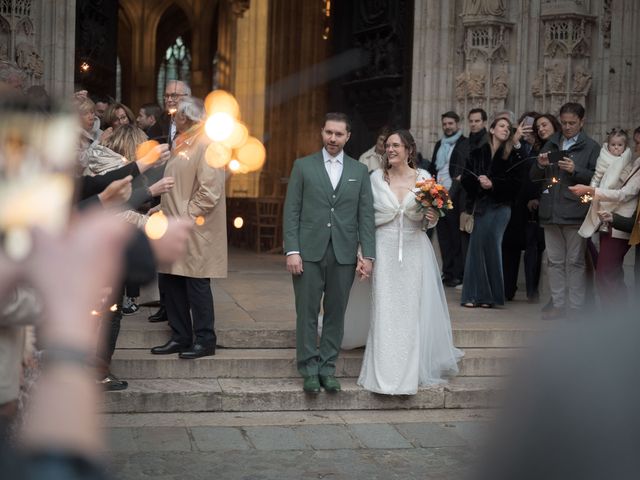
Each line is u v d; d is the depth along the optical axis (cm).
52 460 131
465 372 735
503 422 69
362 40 1427
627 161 805
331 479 514
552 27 1207
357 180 672
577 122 861
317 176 667
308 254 666
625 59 1143
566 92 1195
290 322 779
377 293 680
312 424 635
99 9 1307
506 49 1233
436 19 1258
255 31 2359
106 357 633
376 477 521
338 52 1491
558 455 67
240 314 830
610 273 809
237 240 1748
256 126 2345
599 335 70
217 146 659
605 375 68
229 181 2247
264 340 738
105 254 140
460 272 1091
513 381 70
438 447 584
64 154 152
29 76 1139
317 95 2075
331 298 675
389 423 642
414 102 1268
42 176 145
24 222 139
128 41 4059
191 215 670
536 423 68
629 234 802
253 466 535
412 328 676
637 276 814
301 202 673
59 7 1159
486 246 917
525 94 1226
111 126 820
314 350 676
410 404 682
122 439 582
